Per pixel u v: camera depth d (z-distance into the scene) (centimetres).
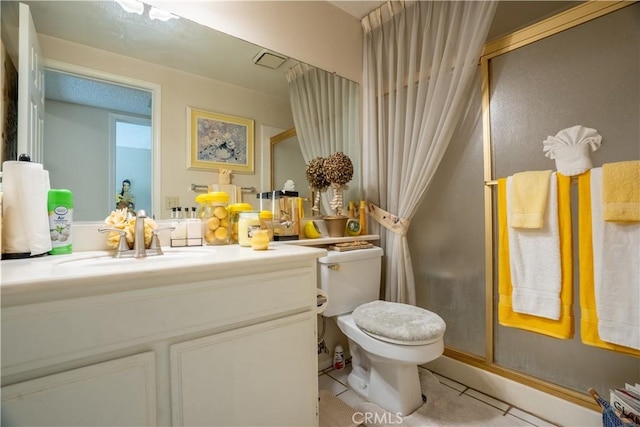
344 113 185
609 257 108
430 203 171
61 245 92
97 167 107
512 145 140
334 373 164
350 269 149
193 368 72
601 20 117
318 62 170
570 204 119
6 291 51
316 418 97
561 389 123
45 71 98
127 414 64
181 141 127
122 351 64
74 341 59
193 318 73
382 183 180
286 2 157
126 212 108
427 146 155
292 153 163
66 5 103
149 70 119
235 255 87
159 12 120
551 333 122
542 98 131
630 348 104
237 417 79
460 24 150
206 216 126
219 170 138
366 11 186
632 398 99
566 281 119
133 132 115
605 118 116
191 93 129
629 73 112
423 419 123
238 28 140
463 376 153
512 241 132
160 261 82
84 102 105
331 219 164
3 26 91
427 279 173
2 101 90
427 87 159
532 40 133
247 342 82
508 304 134
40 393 55
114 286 63
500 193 138
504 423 122
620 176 105
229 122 141
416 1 165
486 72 147
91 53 107
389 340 114
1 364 53
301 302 95
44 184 88
